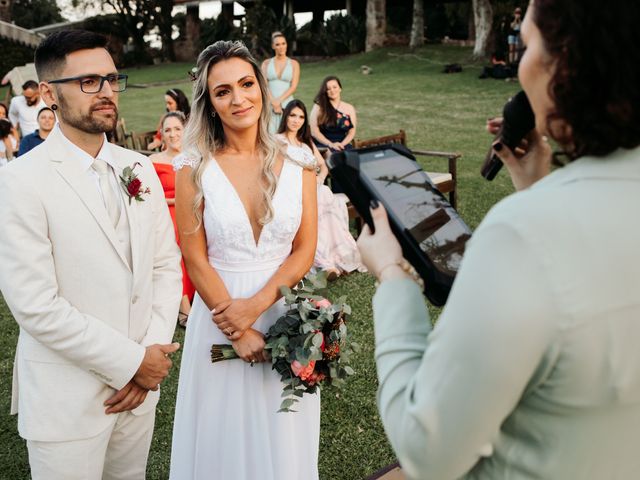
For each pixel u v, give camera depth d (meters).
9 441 3.38
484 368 0.81
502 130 1.21
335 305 2.27
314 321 2.21
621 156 0.87
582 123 0.85
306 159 2.43
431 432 0.87
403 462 0.93
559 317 0.79
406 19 31.69
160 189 2.40
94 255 2.09
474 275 0.83
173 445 2.45
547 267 0.80
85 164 2.12
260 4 27.84
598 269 0.80
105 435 2.18
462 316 0.83
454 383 0.83
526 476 0.91
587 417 0.86
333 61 24.23
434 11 30.11
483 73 16.97
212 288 2.28
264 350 2.27
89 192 2.10
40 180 2.03
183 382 2.44
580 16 0.80
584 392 0.83
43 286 1.99
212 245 2.34
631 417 0.86
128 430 2.34
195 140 2.35
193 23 32.88
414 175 1.21
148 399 2.36
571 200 0.84
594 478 0.89
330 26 25.30
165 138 4.82
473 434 0.85
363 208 1.14
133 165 2.28
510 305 0.80
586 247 0.81
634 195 0.84
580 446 0.87
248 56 2.30
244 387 2.33
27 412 2.10
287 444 2.33
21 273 1.97
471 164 9.20
